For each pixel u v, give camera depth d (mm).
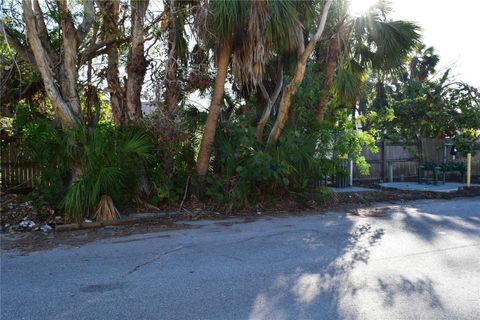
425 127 20031
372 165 16938
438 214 10055
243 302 4402
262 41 9445
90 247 6805
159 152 10008
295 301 4426
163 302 4402
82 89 10531
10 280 5156
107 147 8867
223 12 9156
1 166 11117
